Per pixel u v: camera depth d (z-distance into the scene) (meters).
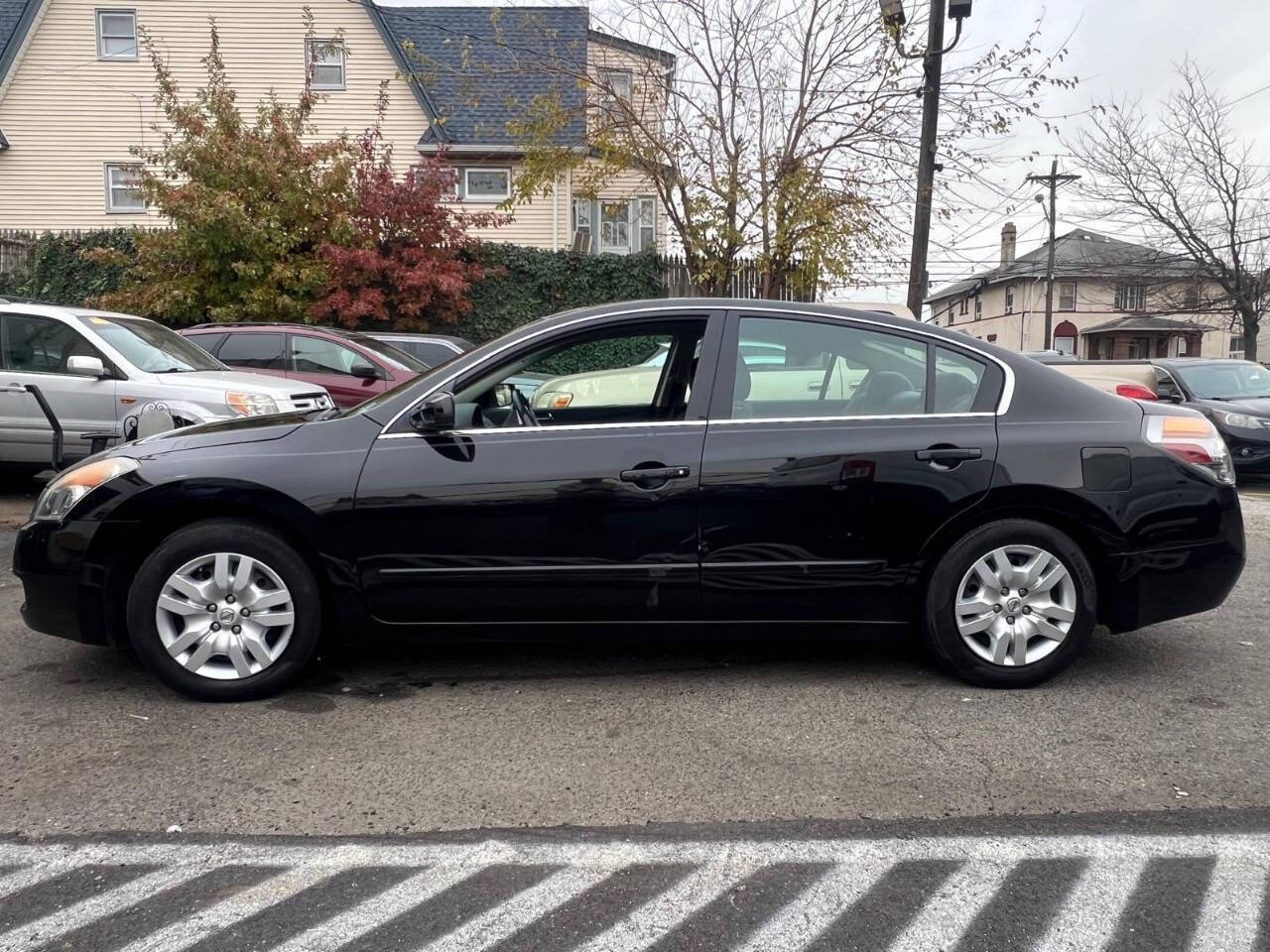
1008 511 4.12
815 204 13.82
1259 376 12.61
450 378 4.14
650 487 4.02
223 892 2.71
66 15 20.73
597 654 4.72
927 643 4.18
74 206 21.05
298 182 15.52
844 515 4.05
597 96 14.60
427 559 4.02
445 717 3.95
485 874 2.81
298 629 4.04
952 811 3.16
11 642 4.90
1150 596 4.14
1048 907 2.64
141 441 4.30
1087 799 3.24
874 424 4.10
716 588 4.07
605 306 4.31
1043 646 4.16
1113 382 11.90
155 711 3.99
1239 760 3.53
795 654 4.72
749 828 3.06
